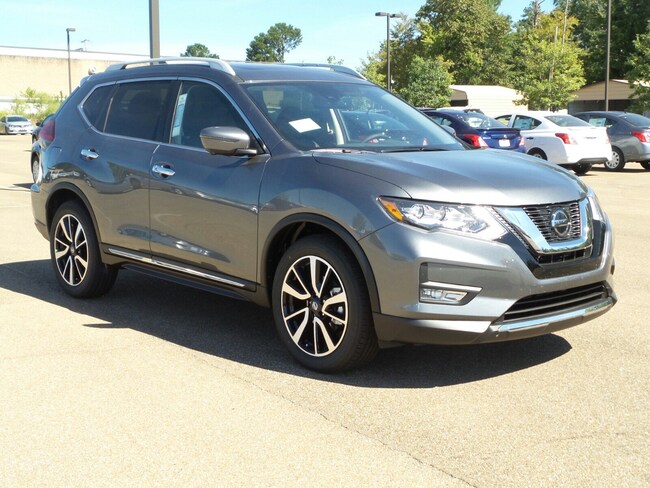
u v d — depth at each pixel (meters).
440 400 3.88
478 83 68.69
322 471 3.10
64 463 3.18
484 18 68.75
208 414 3.70
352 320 4.05
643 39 38.31
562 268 4.04
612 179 17.81
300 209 4.21
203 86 5.14
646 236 9.31
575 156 18.17
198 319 5.45
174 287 6.48
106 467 3.15
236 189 4.59
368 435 3.46
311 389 4.04
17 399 3.89
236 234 4.60
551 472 3.09
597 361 4.50
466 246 3.83
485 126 17.72
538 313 4.04
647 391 4.01
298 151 4.48
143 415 3.68
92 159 5.67
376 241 3.90
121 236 5.45
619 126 20.23
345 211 4.02
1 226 9.74
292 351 4.39
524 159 4.67
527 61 40.84
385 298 3.91
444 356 4.60
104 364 4.44
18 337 4.98
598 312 4.27
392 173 4.05
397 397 3.93
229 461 3.20
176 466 3.15
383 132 4.95
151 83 5.55
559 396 3.94
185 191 4.89
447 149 4.92
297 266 4.31
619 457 3.23
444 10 68.88
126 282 6.65
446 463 3.17
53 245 6.11
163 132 5.27
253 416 3.67
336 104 5.06
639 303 5.95
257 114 4.72
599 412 3.72
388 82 48.25
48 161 6.11
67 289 6.04
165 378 4.20
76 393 3.97
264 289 4.53
